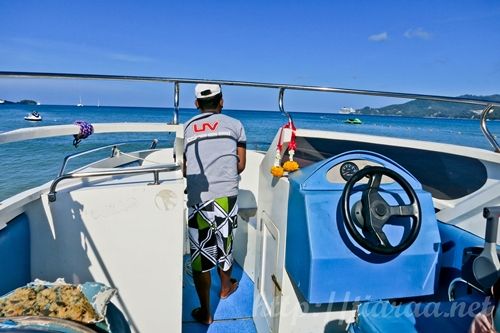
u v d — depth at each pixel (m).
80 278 1.71
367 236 1.47
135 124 2.56
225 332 2.17
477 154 1.88
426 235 1.52
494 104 1.88
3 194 8.36
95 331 1.18
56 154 13.02
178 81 2.45
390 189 1.59
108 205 1.67
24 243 1.58
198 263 2.12
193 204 2.08
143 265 1.75
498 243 1.53
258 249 2.17
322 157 2.44
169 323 1.82
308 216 1.47
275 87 2.25
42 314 1.23
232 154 2.10
